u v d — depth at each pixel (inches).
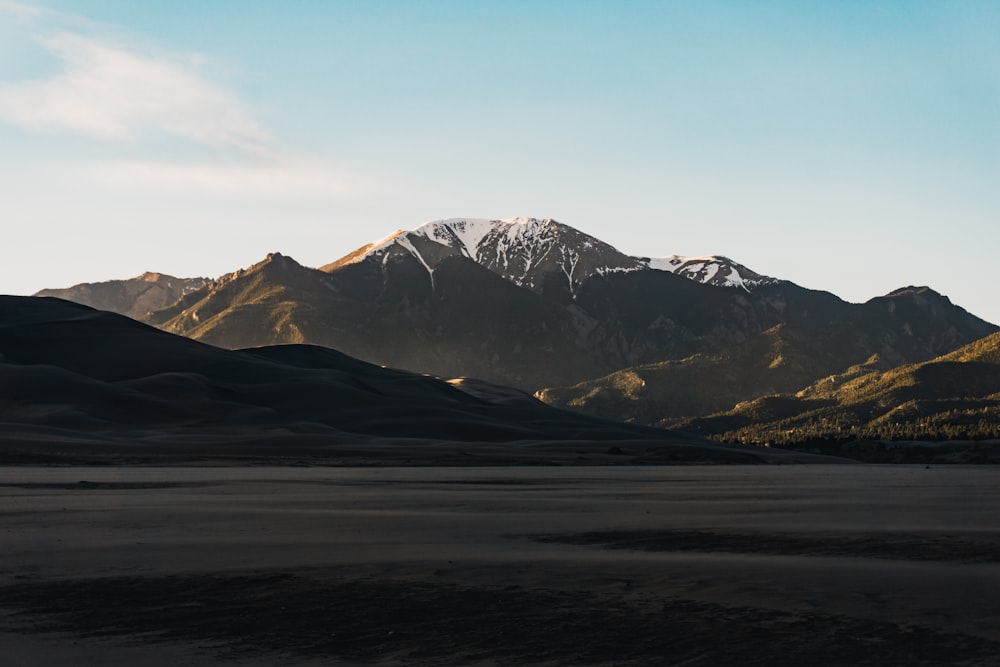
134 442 7239.2
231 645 887.7
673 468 6195.9
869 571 1277.1
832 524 1921.8
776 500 2719.0
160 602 1060.5
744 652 866.1
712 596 1104.8
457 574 1239.5
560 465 6486.2
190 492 2805.1
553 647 884.0
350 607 1040.2
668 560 1368.1
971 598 1096.2
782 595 1112.2
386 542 1553.9
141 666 817.5
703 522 1945.1
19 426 7313.0
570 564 1323.8
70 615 999.6
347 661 837.8
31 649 869.8
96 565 1295.5
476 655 858.1
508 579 1205.7
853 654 860.0
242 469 4857.3
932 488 3624.5
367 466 5649.6
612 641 904.3
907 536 1695.4
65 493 2711.6
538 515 2089.1
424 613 1015.0
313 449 7431.1
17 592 1110.4
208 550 1445.6
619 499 2687.0
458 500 2566.4
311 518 1966.0
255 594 1104.2
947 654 859.4
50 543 1518.2
